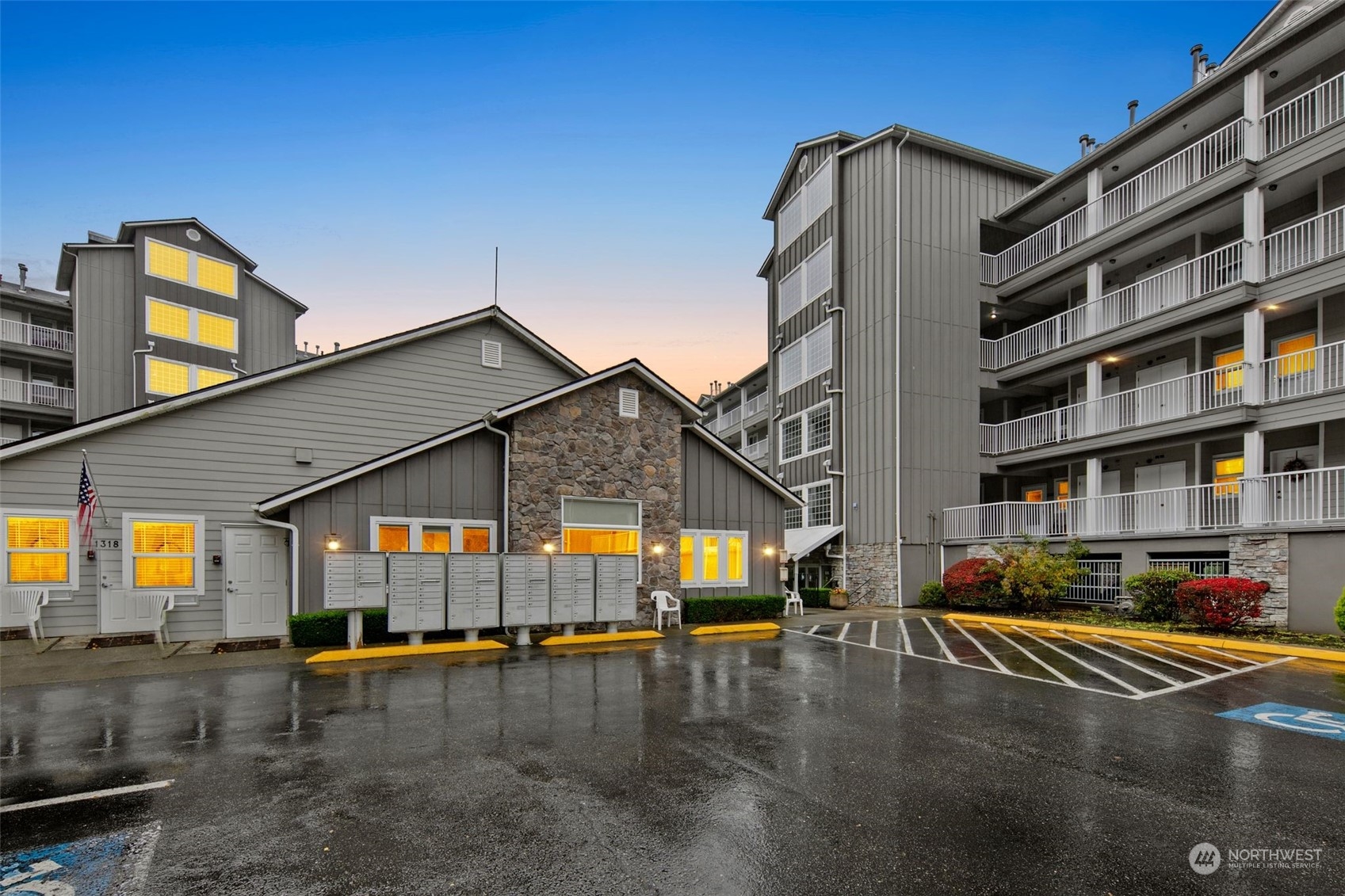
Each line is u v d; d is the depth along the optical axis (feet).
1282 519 42.86
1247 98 49.88
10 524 36.50
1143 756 17.87
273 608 42.01
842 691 25.93
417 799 14.69
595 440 45.21
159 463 40.09
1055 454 63.16
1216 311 50.55
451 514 42.19
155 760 17.39
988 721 21.45
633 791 15.17
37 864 11.75
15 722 21.16
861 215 72.23
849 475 71.77
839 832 13.05
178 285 74.28
